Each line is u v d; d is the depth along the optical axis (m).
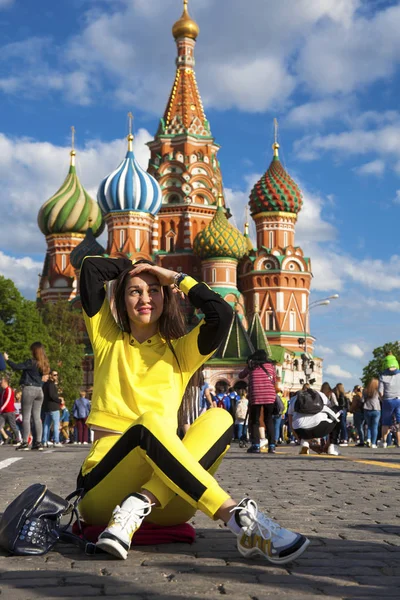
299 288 85.31
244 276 86.69
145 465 4.65
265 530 4.33
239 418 31.44
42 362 19.64
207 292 4.93
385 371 22.14
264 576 4.10
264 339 77.94
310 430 18.14
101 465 4.74
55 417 22.97
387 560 4.58
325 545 5.08
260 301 85.06
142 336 5.09
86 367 80.19
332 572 4.23
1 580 4.01
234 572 4.18
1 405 25.22
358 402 26.19
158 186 83.00
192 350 4.99
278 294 84.75
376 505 7.32
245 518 4.35
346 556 4.70
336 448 18.56
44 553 4.67
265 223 86.69
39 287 96.38
